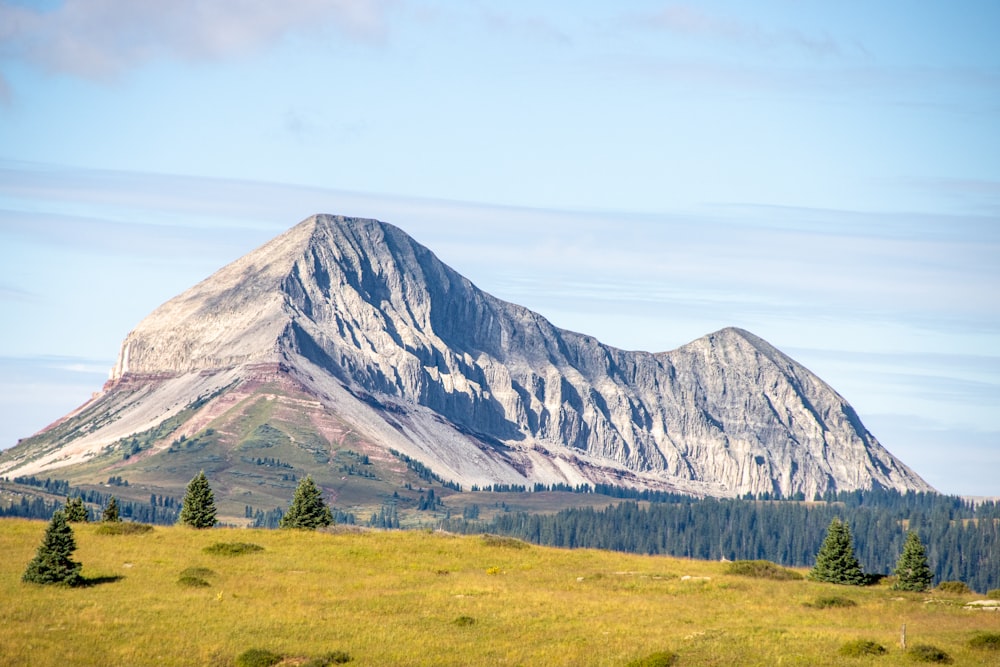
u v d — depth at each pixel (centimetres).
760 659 7562
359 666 7588
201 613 8725
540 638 8188
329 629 8369
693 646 7869
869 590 10281
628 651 7812
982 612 9106
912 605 9375
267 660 7625
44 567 9419
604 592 9850
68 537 9588
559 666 7525
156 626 8331
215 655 7762
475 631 8400
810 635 8162
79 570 9612
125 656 7669
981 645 7756
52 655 7619
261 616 8694
